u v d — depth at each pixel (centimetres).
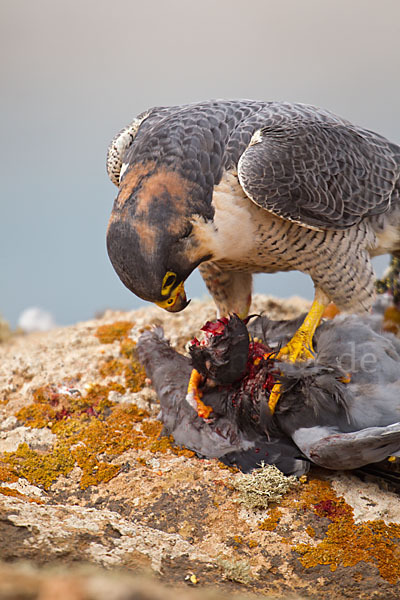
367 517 871
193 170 1007
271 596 741
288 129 1063
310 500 896
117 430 1059
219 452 977
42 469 962
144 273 979
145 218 977
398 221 1152
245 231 1044
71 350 1302
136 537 791
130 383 1184
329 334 1057
